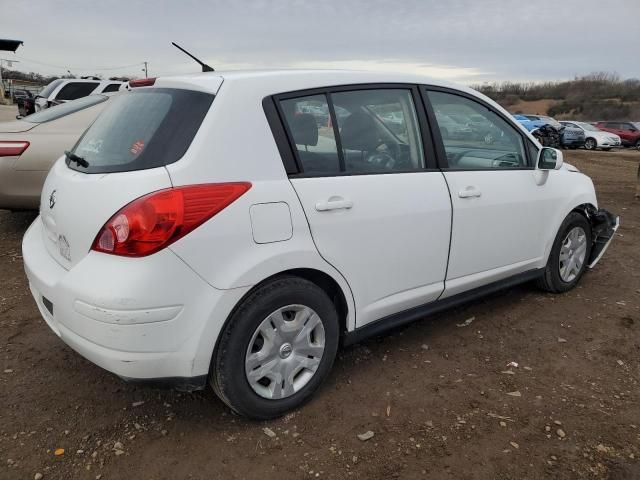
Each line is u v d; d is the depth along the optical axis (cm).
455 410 283
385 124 308
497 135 373
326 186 271
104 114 305
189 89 259
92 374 312
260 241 245
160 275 222
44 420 269
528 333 375
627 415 281
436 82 340
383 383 307
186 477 234
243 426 267
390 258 301
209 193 233
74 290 229
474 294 368
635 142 3019
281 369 267
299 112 271
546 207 400
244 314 246
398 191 301
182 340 232
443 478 234
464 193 334
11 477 230
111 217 226
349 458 246
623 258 557
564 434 265
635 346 359
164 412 278
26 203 543
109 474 234
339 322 298
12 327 366
